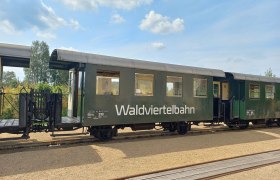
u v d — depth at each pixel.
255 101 17.80
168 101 13.49
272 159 8.82
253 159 8.81
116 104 11.80
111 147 10.28
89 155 8.89
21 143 10.55
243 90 17.34
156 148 10.27
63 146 10.41
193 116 14.48
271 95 19.06
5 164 7.64
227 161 8.50
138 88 12.51
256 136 14.23
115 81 11.81
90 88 11.11
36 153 9.01
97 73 11.34
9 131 9.73
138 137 12.98
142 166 7.72
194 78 14.60
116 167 7.56
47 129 10.45
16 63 10.91
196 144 11.34
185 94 14.16
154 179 6.57
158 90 13.13
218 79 17.14
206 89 15.16
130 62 12.34
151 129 14.31
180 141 11.98
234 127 18.06
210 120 15.63
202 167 7.72
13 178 6.45
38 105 10.26
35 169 7.20
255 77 17.97
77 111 11.98
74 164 7.77
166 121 13.41
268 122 19.66
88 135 13.05
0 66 9.77
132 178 6.61
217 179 6.71
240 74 17.17
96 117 11.24
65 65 12.96
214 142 11.95
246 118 17.12
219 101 16.83
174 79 13.78
